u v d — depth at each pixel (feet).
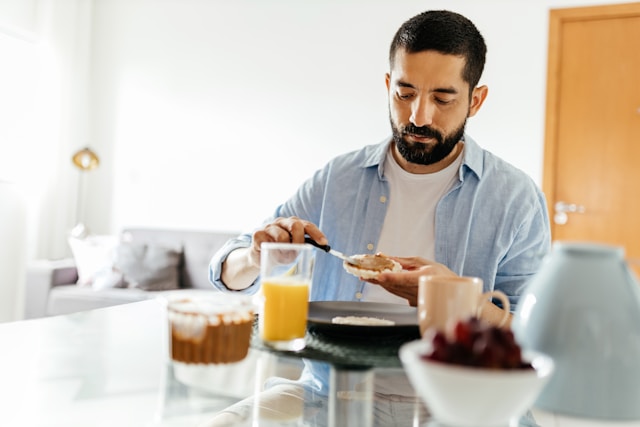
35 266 12.17
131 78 14.98
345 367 2.64
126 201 14.94
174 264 12.72
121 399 2.70
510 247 4.55
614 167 11.76
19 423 2.40
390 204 4.75
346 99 13.34
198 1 14.46
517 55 12.10
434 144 4.30
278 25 13.83
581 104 11.93
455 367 1.76
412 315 3.67
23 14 13.91
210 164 14.34
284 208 5.19
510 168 4.77
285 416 3.20
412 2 12.85
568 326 2.21
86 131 15.15
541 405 2.24
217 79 14.30
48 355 3.29
